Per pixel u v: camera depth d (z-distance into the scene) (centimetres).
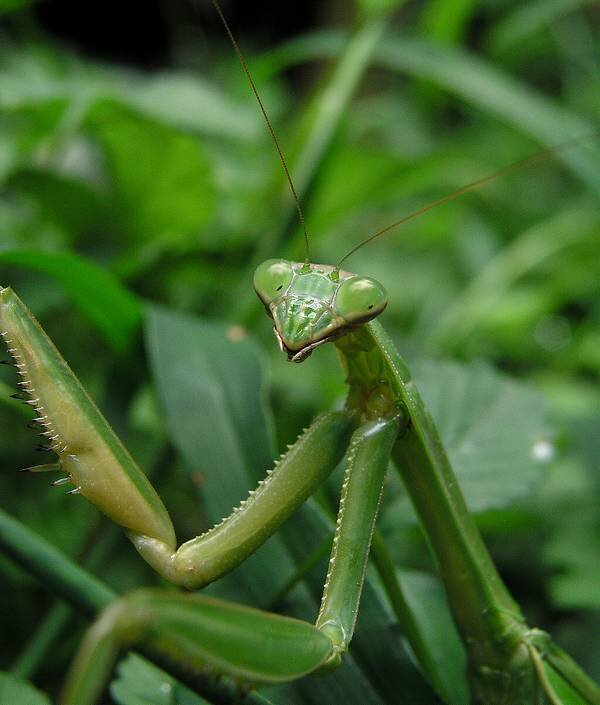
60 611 14
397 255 29
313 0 41
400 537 17
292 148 19
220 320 20
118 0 37
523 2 34
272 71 22
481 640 13
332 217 21
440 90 33
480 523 15
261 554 13
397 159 20
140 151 17
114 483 12
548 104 19
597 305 26
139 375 16
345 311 12
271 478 12
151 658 11
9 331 12
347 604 12
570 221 26
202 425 14
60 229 18
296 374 20
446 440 15
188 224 19
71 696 10
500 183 31
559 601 15
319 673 12
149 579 16
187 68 35
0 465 16
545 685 13
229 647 11
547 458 14
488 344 24
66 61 24
